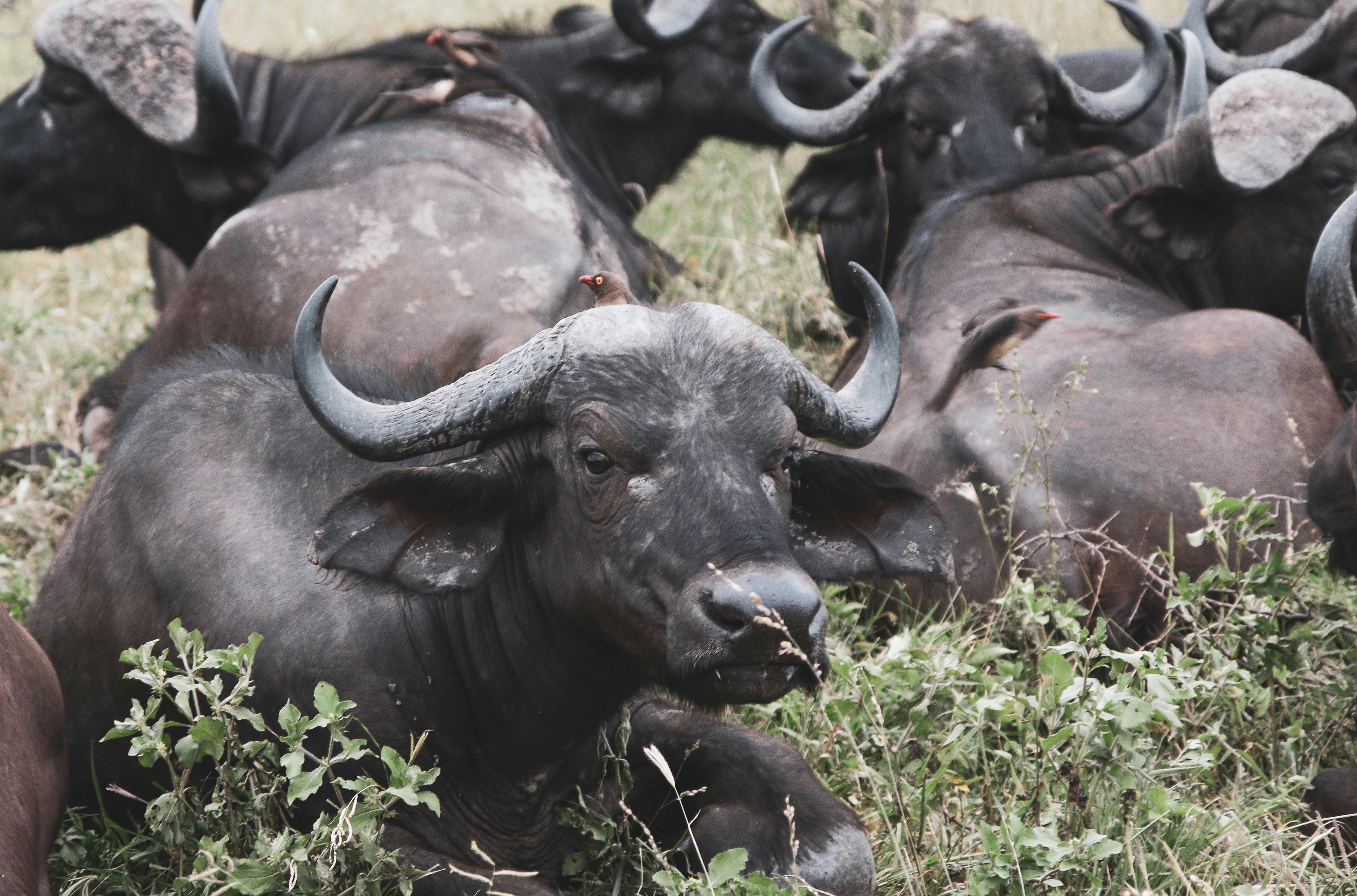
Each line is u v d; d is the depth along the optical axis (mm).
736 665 12602
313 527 15242
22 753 13016
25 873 12242
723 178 38375
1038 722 15531
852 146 28922
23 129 29781
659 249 30922
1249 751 17234
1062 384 19469
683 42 31609
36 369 31516
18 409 30141
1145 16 28719
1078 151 27969
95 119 29766
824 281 30141
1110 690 14688
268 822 14047
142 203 30828
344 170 25797
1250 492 18641
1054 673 14938
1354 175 26281
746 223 35562
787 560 12664
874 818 16312
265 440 15875
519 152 27422
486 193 25406
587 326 13727
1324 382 20984
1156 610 19500
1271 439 19891
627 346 13523
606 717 15086
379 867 13266
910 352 23250
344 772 14594
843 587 20656
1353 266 25312
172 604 15367
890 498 14977
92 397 28094
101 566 16125
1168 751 16641
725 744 15641
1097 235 26328
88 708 16250
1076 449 20141
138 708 13797
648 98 32688
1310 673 17938
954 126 26859
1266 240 26828
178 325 24984
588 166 30484
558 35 33062
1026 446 19703
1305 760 17234
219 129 27859
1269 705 17281
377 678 14680
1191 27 30703
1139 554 19625
